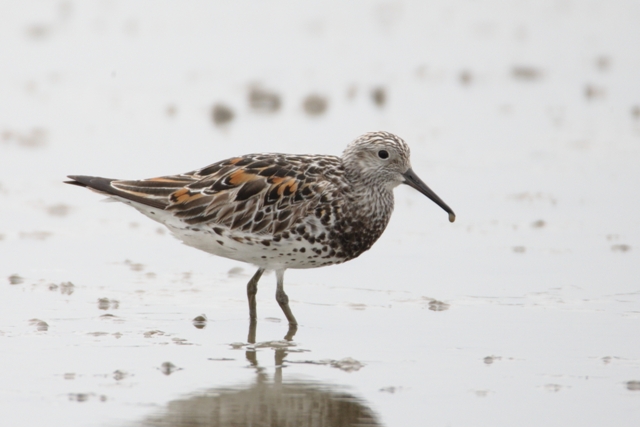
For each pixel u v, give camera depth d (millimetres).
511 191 18375
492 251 15195
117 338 11570
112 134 21906
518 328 11984
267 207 12492
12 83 26031
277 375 10461
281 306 12555
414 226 16562
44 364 10641
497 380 10320
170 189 12781
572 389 10055
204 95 25422
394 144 12867
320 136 21844
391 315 12586
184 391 9969
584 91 26078
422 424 9250
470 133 22422
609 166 19875
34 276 13898
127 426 9117
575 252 15086
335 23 34000
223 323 12297
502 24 34312
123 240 15820
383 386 10164
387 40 32000
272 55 29797
